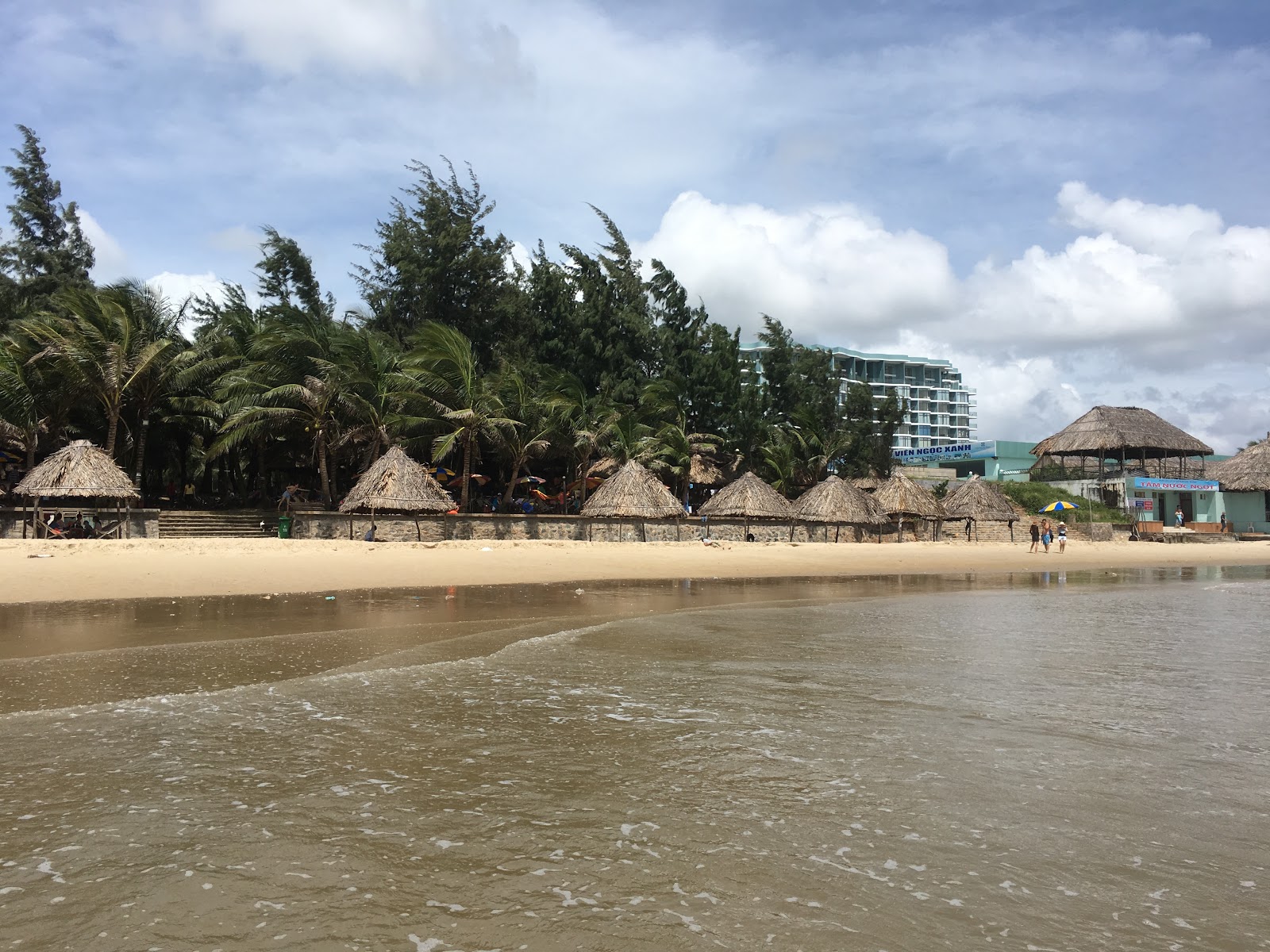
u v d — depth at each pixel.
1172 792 5.93
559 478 42.31
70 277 39.84
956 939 3.91
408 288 41.81
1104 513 49.59
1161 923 4.10
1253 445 52.50
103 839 4.87
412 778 6.03
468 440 33.03
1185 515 51.53
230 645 11.26
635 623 14.34
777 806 5.57
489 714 7.87
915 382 133.62
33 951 3.64
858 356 125.50
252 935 3.83
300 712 7.81
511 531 30.62
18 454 31.61
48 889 4.24
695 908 4.16
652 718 7.80
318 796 5.64
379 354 32.72
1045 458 56.47
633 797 5.71
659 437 38.97
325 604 16.19
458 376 32.97
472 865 4.62
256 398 31.16
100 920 3.94
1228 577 28.59
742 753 6.71
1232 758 6.74
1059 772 6.33
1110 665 10.84
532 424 34.62
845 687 9.25
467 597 18.11
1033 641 12.88
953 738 7.22
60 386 28.09
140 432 30.23
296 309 32.91
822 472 45.56
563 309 42.59
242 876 4.43
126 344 28.08
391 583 20.22
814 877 4.52
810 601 18.80
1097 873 4.63
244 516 29.64
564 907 4.16
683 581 23.61
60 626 12.67
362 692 8.70
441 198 42.72
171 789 5.71
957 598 19.86
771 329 48.59
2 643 11.19
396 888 4.32
